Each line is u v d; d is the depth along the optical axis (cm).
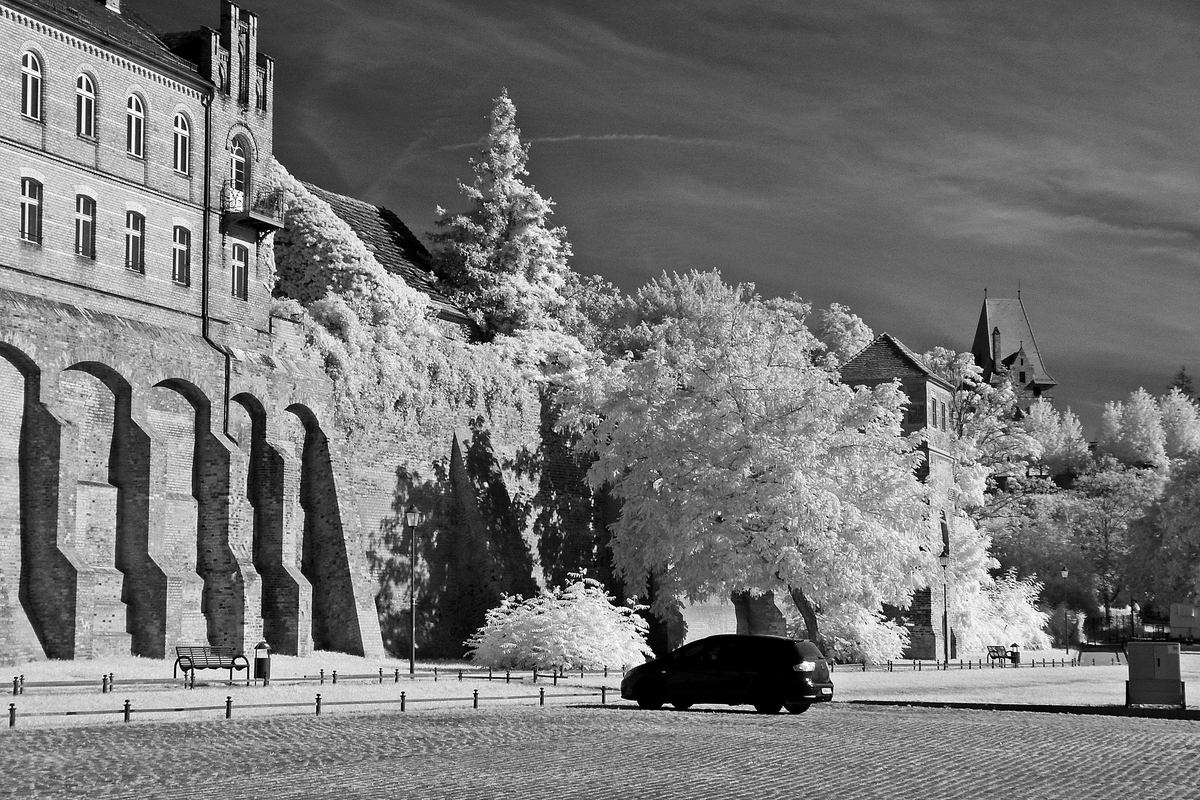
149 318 4550
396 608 5428
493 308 7319
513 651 4988
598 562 6419
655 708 3403
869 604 5456
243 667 3856
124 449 4356
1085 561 10588
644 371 5791
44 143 4172
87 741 2425
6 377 3991
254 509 4884
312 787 1839
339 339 5422
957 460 7819
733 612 6519
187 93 4781
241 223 4950
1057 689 4434
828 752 2292
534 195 7581
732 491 5322
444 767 2061
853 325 11200
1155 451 18162
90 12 4553
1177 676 3531
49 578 3975
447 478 5759
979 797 1758
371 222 7069
